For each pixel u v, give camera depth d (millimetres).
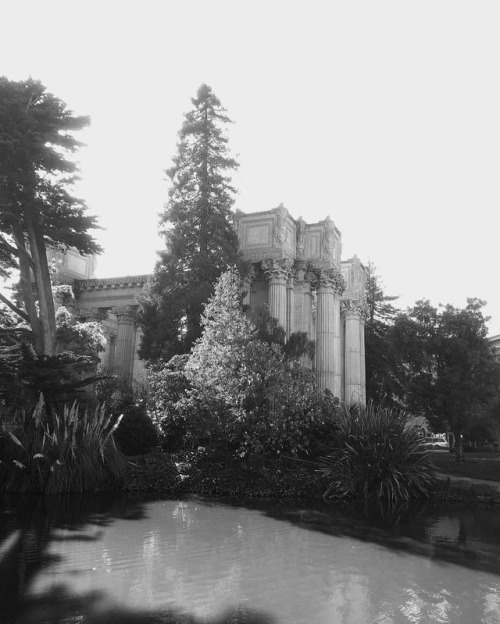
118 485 18609
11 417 18281
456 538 11953
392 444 18766
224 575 9023
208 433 21016
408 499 17625
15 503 15328
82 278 47344
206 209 31672
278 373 20656
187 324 29062
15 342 22016
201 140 33094
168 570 9242
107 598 7844
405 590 8375
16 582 8492
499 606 7730
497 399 25828
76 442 18281
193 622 7020
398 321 27531
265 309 26109
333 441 20500
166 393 24375
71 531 11992
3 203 20734
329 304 37562
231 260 30984
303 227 38438
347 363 45500
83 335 27766
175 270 30609
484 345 26406
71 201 22125
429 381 26594
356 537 11953
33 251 22078
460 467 25188
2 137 20141
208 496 17969
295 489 18219
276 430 19922
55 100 22031
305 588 8430
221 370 20938
